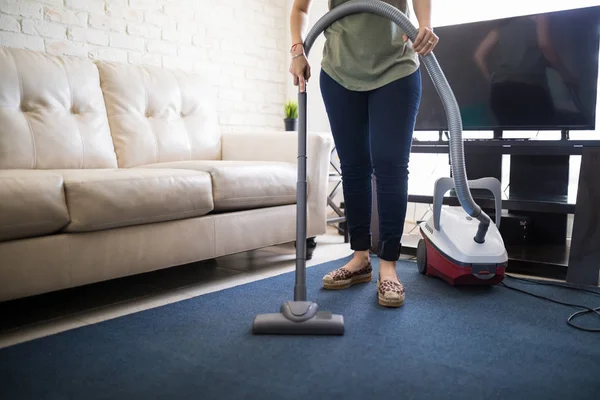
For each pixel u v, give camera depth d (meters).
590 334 1.37
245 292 1.75
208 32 3.09
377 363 1.16
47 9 2.37
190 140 2.54
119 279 1.99
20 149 1.89
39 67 2.05
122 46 2.67
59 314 1.56
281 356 1.20
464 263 1.78
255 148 2.56
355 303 1.62
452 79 2.50
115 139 2.27
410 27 1.40
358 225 1.79
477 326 1.42
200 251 1.84
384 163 1.59
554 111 2.30
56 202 1.41
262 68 3.45
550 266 2.02
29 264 1.38
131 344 1.28
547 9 2.77
